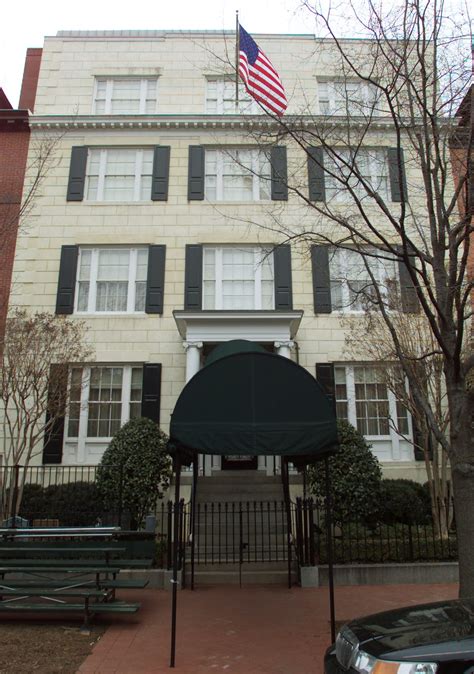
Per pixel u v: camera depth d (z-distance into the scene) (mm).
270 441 6254
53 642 6238
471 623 3752
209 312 14070
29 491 12531
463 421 6191
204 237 15953
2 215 14883
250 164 16391
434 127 6867
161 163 16578
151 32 18109
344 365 15039
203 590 8797
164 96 17453
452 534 10797
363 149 11719
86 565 7457
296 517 9961
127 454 11594
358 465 11203
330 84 17203
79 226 16047
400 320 11625
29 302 15344
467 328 10406
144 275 15891
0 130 17047
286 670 5352
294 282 15602
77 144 16891
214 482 12852
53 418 12078
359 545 9578
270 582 9281
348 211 14547
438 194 6867
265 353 6504
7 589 7156
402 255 6492
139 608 7637
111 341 15156
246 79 11602
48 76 17609
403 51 7629
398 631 3846
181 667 5465
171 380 14891
